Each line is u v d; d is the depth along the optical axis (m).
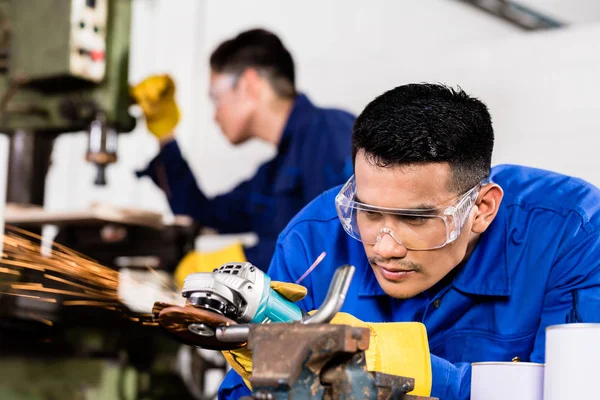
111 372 2.13
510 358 1.53
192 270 2.71
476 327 1.55
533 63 3.59
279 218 3.12
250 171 4.07
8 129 2.44
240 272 1.15
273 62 3.26
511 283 1.54
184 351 2.50
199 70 4.21
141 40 4.12
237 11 4.26
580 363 1.07
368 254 1.38
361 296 1.59
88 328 2.20
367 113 1.34
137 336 2.35
